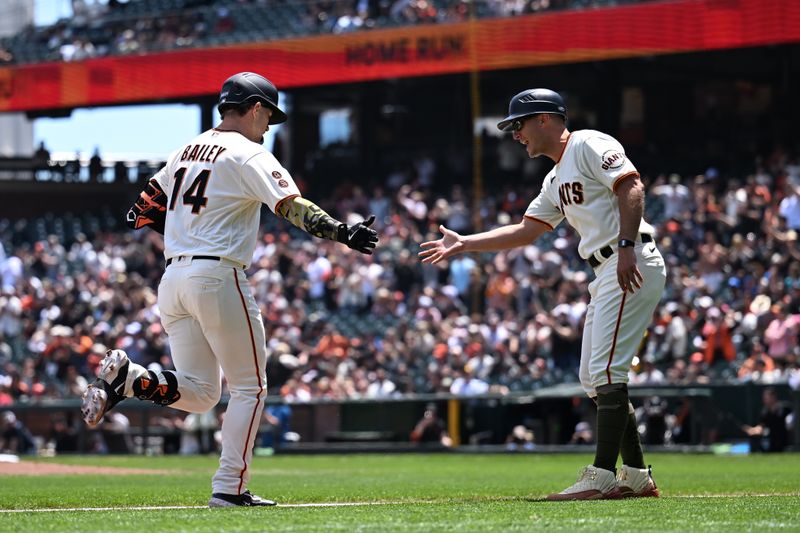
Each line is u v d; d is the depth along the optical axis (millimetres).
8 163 119125
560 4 87688
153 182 20891
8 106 106688
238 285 19812
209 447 66375
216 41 102812
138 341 79250
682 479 32406
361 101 110938
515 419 62875
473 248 23047
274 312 79750
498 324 71562
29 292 91188
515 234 23109
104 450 67438
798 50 95250
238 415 20062
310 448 62781
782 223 70312
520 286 74812
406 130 110688
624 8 83375
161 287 20250
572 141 21812
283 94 111938
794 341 59750
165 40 105250
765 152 97500
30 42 112750
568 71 104000
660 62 99875
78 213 118875
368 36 92500
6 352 84375
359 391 68938
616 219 21500
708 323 63156
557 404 60938
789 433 53875
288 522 16156
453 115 108438
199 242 19750
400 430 63312
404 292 84062
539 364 67750
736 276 69125
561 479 35250
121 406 67812
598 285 21688
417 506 19656
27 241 109812
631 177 21031
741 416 55312
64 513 18719
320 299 84875
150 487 30375
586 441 58938
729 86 99000
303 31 99812
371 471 42906
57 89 104438
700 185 79688
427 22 92625
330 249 86875
